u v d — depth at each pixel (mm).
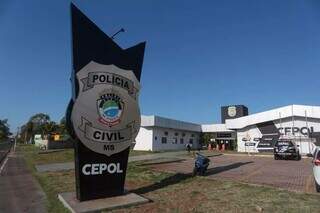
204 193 12344
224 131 57188
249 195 11680
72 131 11586
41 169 23812
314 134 39312
